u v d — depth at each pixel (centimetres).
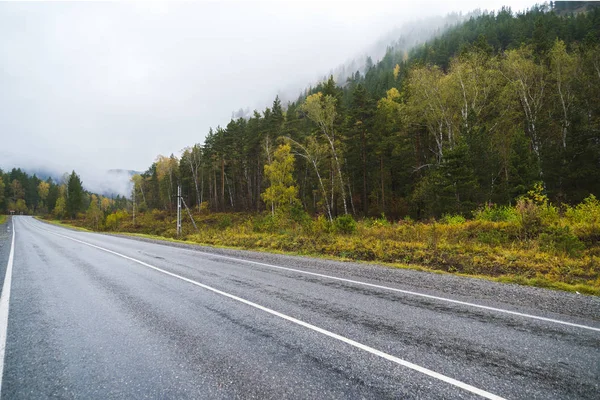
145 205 7212
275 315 464
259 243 1509
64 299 567
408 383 279
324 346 356
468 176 1872
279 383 281
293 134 3962
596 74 2458
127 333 402
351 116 3216
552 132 2370
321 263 952
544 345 357
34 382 287
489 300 536
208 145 5612
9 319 460
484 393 264
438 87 2406
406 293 584
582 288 607
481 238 1123
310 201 4006
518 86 2506
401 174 3219
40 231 3328
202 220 4134
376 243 1180
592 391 266
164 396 263
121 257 1137
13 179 10881
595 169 1830
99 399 260
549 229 1063
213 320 446
